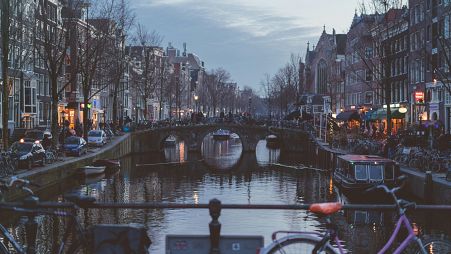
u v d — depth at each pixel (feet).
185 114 409.08
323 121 221.46
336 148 158.81
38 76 176.96
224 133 355.36
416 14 163.43
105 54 177.88
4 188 24.97
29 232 23.82
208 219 68.64
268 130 232.94
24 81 159.74
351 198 91.81
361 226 63.57
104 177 127.54
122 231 21.86
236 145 293.23
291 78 347.56
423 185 80.38
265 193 105.60
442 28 127.24
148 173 141.79
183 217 69.56
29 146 96.99
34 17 115.55
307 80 371.35
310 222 66.80
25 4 118.83
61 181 104.68
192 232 61.67
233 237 21.36
